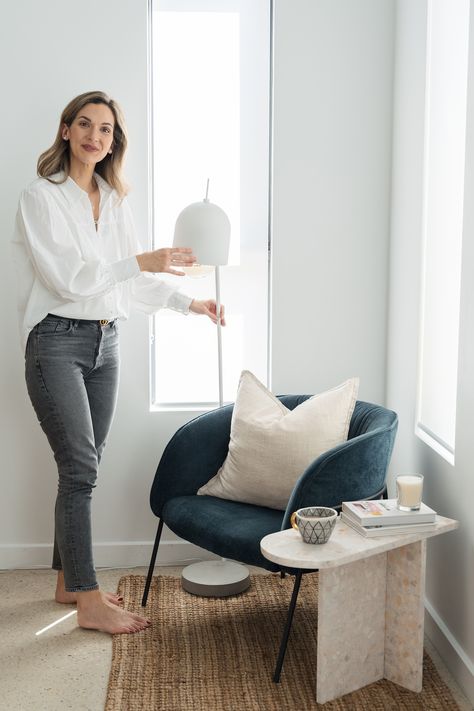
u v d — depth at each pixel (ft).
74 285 7.66
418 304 8.61
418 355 8.63
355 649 6.97
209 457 8.72
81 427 8.00
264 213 10.00
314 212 9.70
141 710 6.66
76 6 9.25
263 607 8.61
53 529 9.93
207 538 7.65
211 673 7.24
